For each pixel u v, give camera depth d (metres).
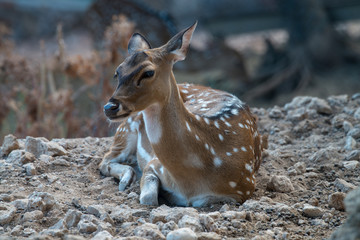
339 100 13.24
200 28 40.84
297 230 7.25
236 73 30.61
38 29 43.22
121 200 8.51
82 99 19.08
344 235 5.55
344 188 8.70
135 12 25.42
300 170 9.74
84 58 16.38
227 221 7.30
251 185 8.54
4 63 16.53
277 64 33.75
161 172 8.70
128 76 7.25
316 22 32.94
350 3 34.03
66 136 15.69
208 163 8.09
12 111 17.81
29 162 9.68
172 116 7.72
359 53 33.56
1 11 42.84
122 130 10.06
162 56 7.57
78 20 44.44
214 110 8.98
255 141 9.38
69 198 8.33
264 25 40.31
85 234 6.89
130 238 6.44
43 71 16.80
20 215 7.47
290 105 13.39
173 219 7.34
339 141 11.09
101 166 10.02
